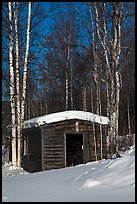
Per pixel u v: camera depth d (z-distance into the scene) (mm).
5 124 26984
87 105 32094
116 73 21062
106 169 9156
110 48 21734
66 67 36969
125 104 31641
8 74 20453
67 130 19438
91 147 19922
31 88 31547
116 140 18469
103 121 20375
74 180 9023
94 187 7848
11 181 10656
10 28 19672
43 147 18969
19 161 19438
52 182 9156
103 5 21609
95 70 22828
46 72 37438
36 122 19344
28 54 20891
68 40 33906
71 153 22281
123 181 7965
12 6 20062
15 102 19859
